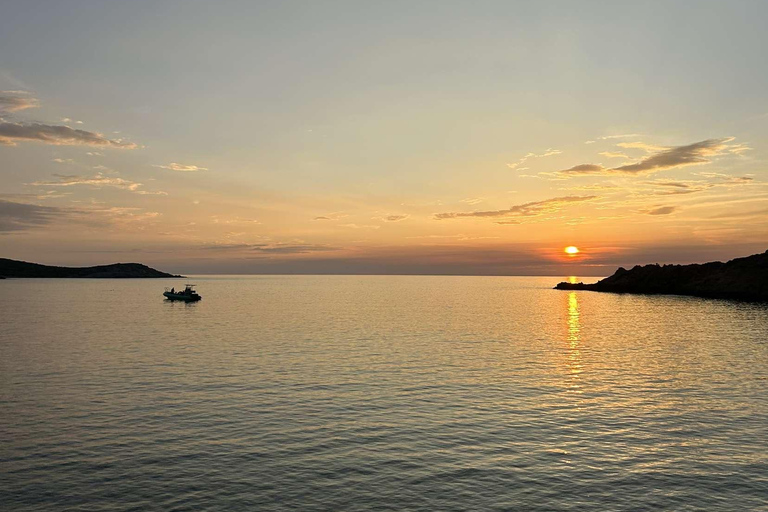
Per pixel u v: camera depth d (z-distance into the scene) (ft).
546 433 108.27
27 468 88.33
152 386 148.25
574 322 347.15
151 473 86.69
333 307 506.07
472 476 86.53
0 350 216.13
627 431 109.81
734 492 81.30
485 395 139.74
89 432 106.83
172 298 588.50
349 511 74.54
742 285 580.30
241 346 230.89
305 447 99.04
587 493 80.64
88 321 347.77
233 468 88.94
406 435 106.32
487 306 524.93
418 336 271.69
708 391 145.69
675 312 410.52
